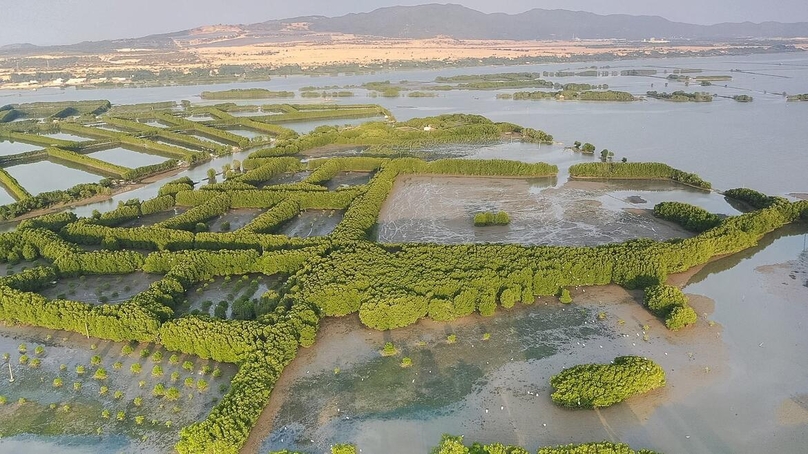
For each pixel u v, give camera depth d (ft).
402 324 483.10
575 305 518.78
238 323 456.04
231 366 442.50
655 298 493.77
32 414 394.52
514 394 401.90
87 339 487.20
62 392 417.49
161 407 397.39
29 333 499.10
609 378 388.98
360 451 353.51
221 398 405.18
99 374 428.56
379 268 545.44
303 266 579.07
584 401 380.78
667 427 365.20
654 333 470.80
